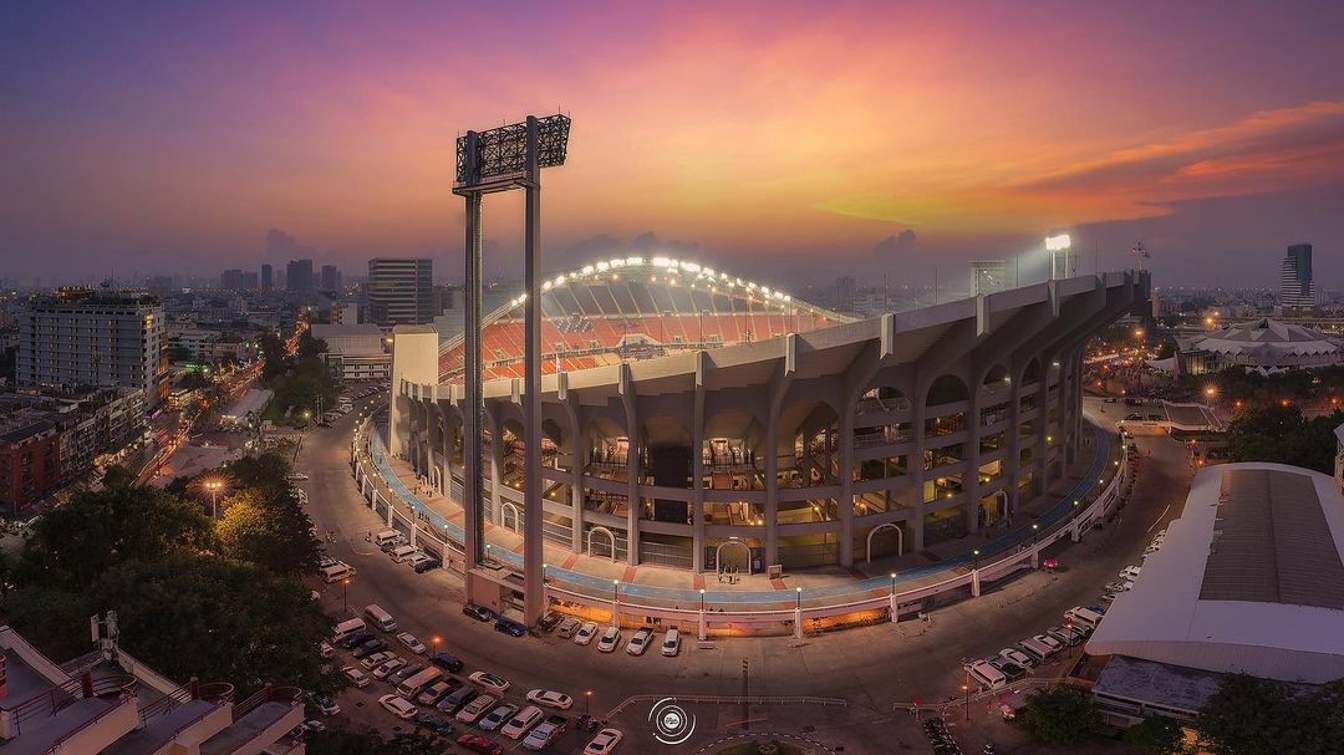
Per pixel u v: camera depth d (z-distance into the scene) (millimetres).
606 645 69438
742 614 70812
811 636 71688
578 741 56562
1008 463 98312
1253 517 80438
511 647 70688
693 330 151500
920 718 58875
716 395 80938
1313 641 55281
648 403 83625
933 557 85500
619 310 158875
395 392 139375
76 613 48188
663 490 83188
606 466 91438
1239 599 62062
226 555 72500
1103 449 135750
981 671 63344
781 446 92500
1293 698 50375
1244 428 133250
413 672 64750
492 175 73875
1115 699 55250
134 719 26516
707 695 62438
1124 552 90625
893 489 87500
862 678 64625
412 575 87375
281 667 51344
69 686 29359
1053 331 95375
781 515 90938
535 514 73562
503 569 79875
